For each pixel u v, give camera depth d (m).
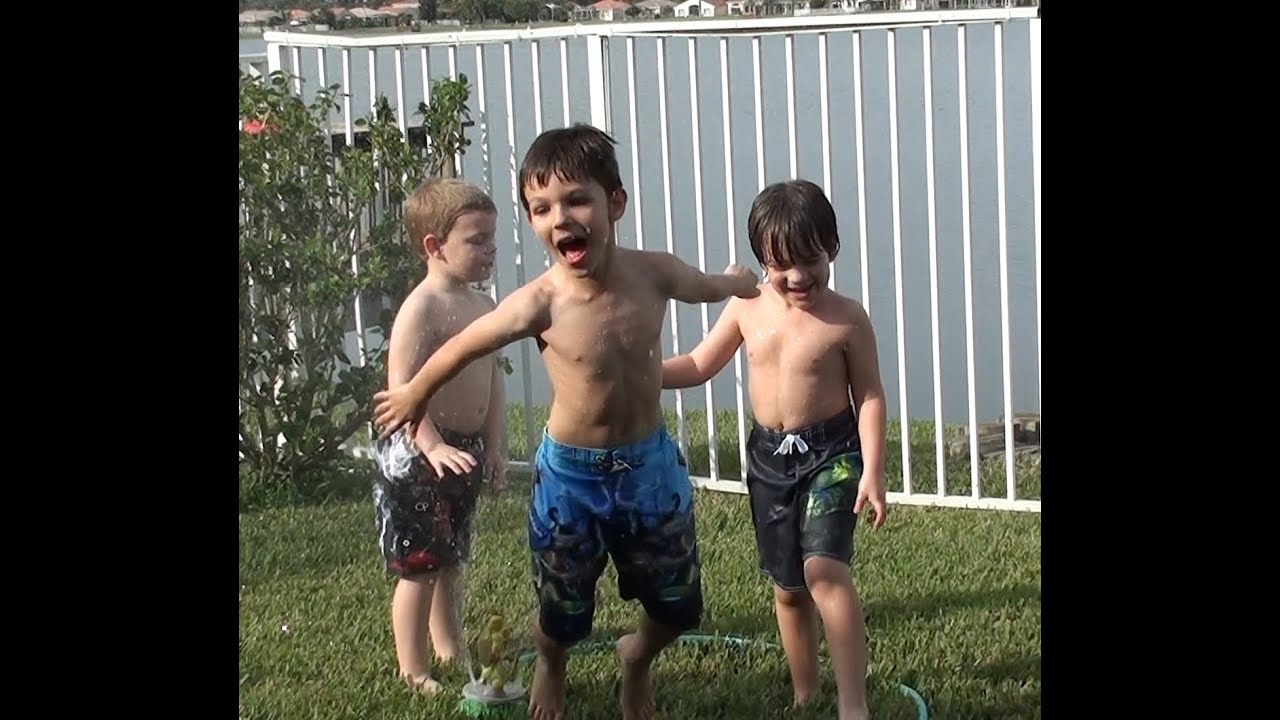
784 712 3.57
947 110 6.02
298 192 5.30
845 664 3.39
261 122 5.26
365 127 5.55
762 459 3.53
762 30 5.22
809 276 3.45
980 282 6.17
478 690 3.68
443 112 5.20
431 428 3.69
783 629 3.59
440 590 3.92
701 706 3.62
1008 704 3.62
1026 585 4.48
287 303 5.36
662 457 3.32
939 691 3.69
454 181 3.80
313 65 5.91
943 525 5.13
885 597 4.41
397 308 5.26
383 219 5.25
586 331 3.21
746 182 5.93
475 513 4.00
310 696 3.74
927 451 5.99
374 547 4.82
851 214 6.10
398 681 3.81
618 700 3.68
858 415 3.50
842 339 3.46
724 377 6.41
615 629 4.20
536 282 3.27
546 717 3.49
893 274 6.17
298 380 5.39
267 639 4.10
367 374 5.32
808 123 5.91
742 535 5.00
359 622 4.24
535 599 3.97
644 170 6.01
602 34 5.29
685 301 3.38
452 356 3.31
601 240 3.20
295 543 4.85
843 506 3.43
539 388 5.60
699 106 5.35
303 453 5.38
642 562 3.33
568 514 3.30
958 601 4.36
